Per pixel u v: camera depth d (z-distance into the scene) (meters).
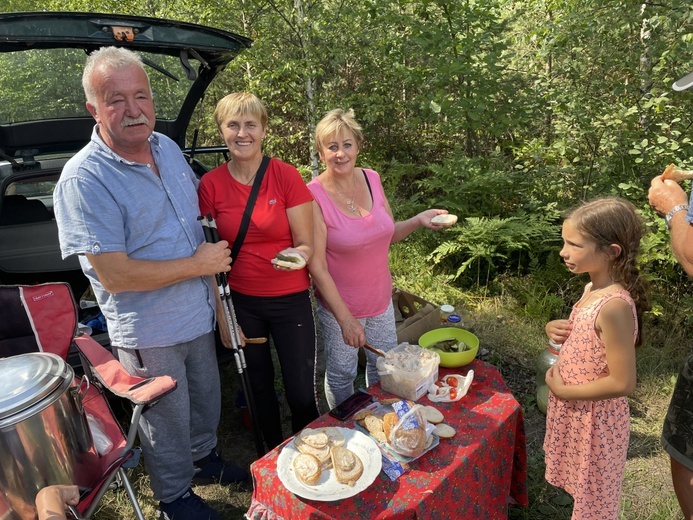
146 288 2.14
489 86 5.08
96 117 2.08
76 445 1.90
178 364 2.35
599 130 4.41
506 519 2.34
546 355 3.18
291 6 6.31
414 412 2.01
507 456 2.24
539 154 4.94
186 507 2.48
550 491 2.66
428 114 5.41
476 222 4.50
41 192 3.73
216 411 2.69
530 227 4.40
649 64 4.54
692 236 1.80
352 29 6.36
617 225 1.85
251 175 2.42
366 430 2.13
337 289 2.58
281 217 2.41
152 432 2.36
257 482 1.97
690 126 4.25
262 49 6.28
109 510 2.63
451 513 1.96
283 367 2.60
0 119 3.29
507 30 5.73
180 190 2.31
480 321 4.15
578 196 4.77
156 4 6.87
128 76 2.00
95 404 2.31
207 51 2.98
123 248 2.10
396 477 1.89
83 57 3.05
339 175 2.52
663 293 4.10
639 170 4.34
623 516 2.51
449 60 5.06
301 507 1.81
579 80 4.80
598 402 1.95
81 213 2.03
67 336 2.37
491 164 5.41
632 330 1.83
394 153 7.04
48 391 1.79
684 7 4.08
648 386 3.37
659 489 2.65
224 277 2.36
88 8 6.72
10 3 7.07
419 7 5.38
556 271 4.47
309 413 2.66
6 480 1.73
